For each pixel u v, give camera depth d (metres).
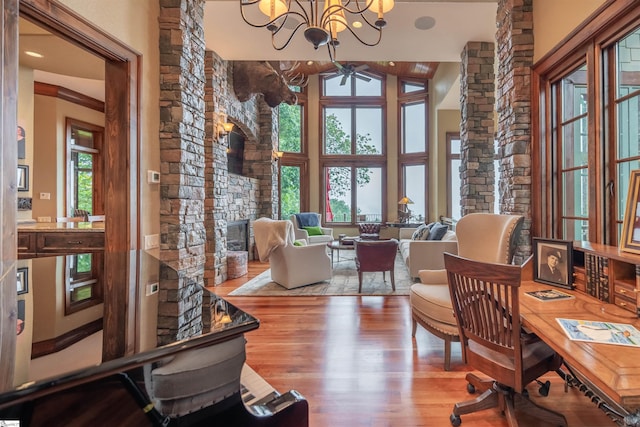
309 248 4.61
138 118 2.55
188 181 2.97
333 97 9.39
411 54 4.77
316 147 9.39
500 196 3.29
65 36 2.07
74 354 0.95
